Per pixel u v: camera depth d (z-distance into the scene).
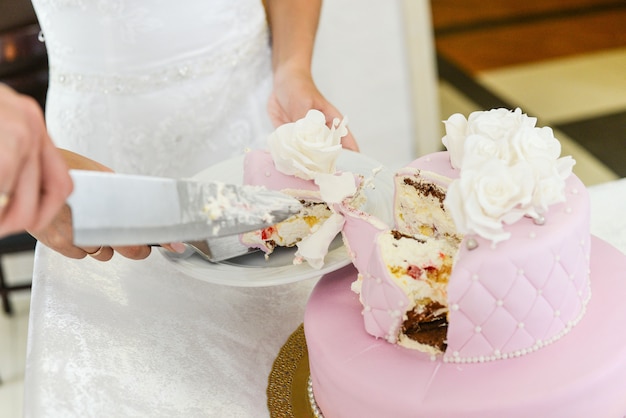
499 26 4.96
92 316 1.14
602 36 4.58
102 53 1.57
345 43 2.75
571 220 0.90
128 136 1.64
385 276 0.90
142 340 1.10
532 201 0.91
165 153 1.67
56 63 1.64
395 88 2.88
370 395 0.86
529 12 5.10
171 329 1.13
